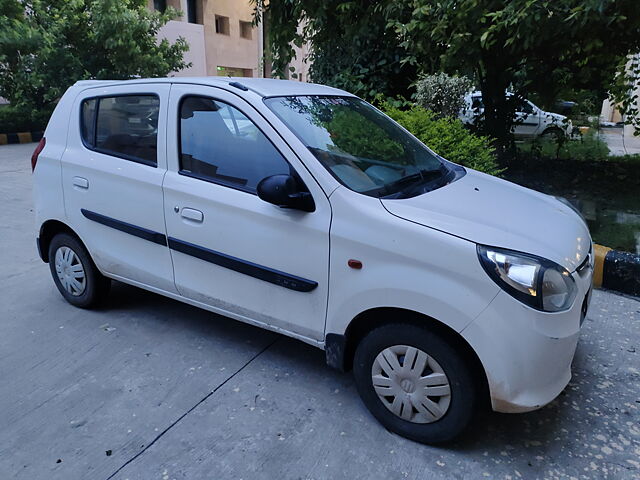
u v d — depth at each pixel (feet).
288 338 10.93
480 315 6.81
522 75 24.13
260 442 7.78
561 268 7.14
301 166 8.18
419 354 7.43
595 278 13.34
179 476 7.13
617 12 14.87
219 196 8.97
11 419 8.28
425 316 7.31
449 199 8.36
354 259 7.66
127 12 44.01
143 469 7.25
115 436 7.90
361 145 9.30
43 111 46.44
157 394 8.95
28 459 7.44
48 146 11.78
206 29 68.39
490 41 16.53
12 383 9.25
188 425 8.16
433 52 19.22
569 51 20.20
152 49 47.83
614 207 18.10
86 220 11.12
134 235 10.38
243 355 10.23
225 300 9.40
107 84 10.99
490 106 23.67
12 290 13.26
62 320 11.62
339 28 23.49
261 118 8.64
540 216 8.44
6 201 22.06
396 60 23.98
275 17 23.91
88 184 10.89
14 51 41.34
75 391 9.02
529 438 7.93
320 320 8.29
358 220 7.65
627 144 37.37
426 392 7.48
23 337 10.86
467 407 7.25
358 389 8.26
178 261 9.84
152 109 10.00
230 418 8.33
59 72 43.73
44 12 42.63
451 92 20.13
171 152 9.69
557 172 23.41
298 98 9.61
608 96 25.26
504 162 24.16
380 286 7.41
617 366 9.84
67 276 12.08
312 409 8.57
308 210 8.09
